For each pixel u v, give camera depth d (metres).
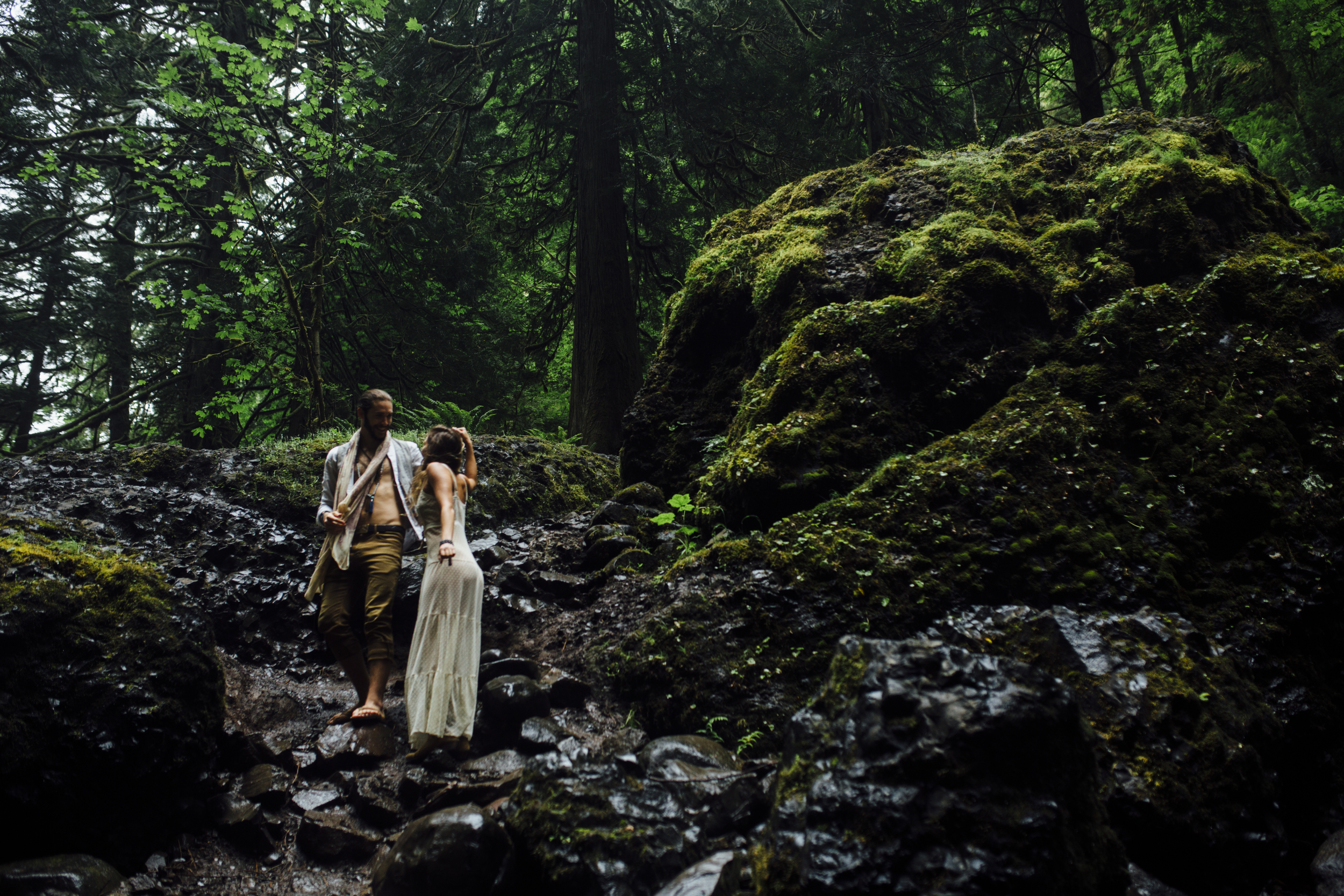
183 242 14.04
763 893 1.96
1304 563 3.68
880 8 11.23
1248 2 11.31
